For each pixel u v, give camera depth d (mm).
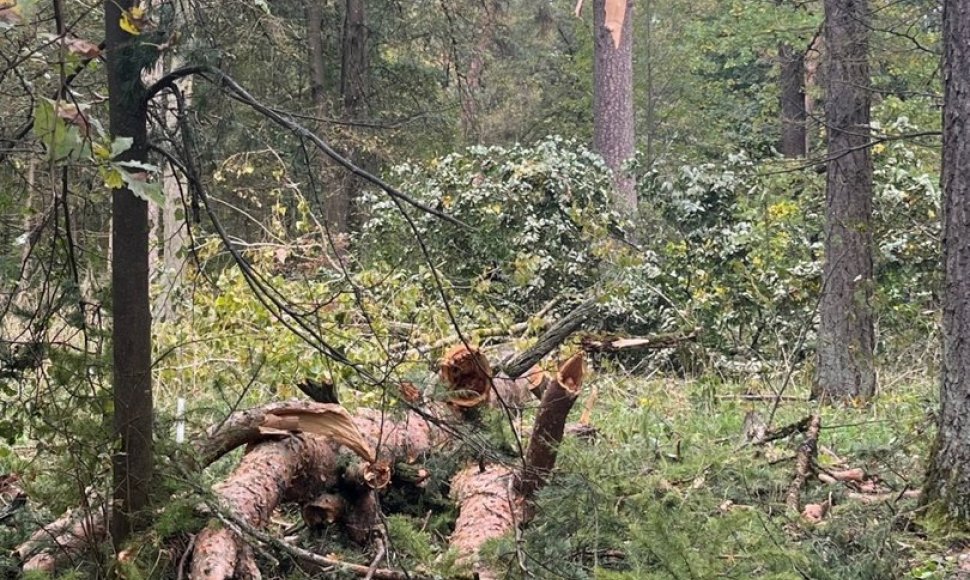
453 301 8227
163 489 3586
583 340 6480
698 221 12969
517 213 11578
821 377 10664
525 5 27656
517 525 4020
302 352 6496
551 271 10938
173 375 7023
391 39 20141
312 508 4414
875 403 9641
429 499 5039
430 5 19344
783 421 8570
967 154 5258
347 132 14898
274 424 4375
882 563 4398
